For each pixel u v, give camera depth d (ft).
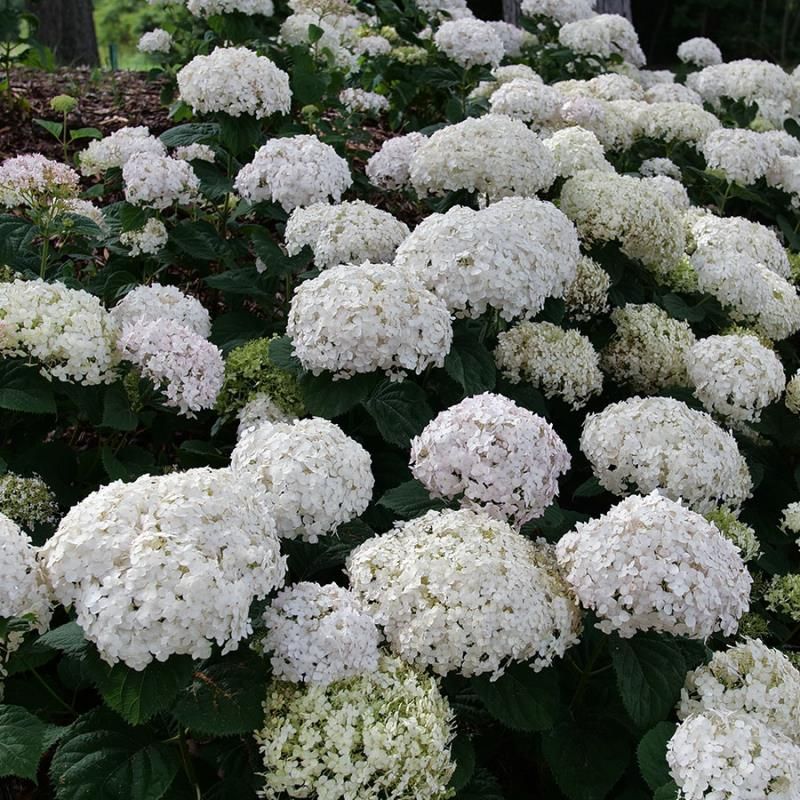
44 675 2.70
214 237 4.35
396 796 2.13
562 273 3.69
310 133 5.60
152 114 6.89
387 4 7.14
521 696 2.43
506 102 5.56
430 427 2.75
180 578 2.02
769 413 4.07
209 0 5.74
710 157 5.68
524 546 2.56
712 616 2.32
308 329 3.06
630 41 7.23
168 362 3.04
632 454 3.07
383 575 2.44
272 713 2.21
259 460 2.62
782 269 4.88
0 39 6.77
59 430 3.53
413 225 5.46
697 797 2.07
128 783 2.16
